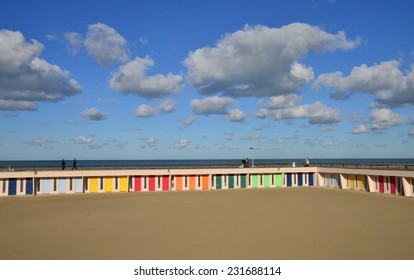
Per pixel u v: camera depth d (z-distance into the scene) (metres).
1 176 32.06
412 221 19.86
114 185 35.34
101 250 14.27
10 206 25.72
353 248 14.45
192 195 32.34
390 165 36.38
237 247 14.63
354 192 33.94
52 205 26.11
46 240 15.85
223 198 30.05
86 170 34.41
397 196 30.58
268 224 19.09
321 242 15.36
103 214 22.20
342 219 20.45
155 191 35.97
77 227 18.42
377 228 18.06
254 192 34.72
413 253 13.75
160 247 14.69
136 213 22.56
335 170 37.81
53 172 33.50
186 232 17.27
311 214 22.11
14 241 15.71
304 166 41.41
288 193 33.62
